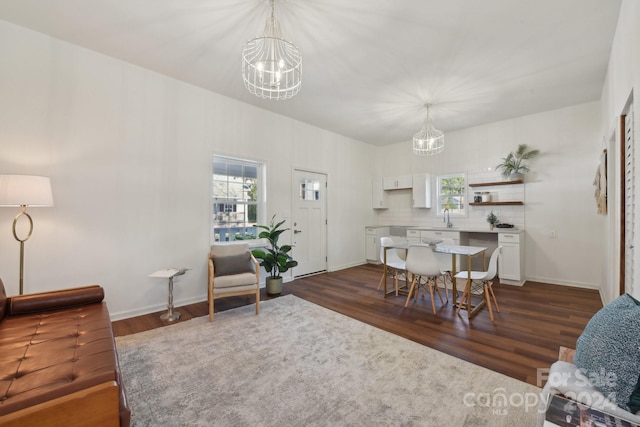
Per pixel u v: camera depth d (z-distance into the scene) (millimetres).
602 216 3736
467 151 5289
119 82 3020
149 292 3225
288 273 4723
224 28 2496
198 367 2086
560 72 3191
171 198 3395
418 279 3797
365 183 6414
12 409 937
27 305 1979
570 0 2119
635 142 1851
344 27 2441
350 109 4340
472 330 2715
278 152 4574
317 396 1762
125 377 1959
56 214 2668
